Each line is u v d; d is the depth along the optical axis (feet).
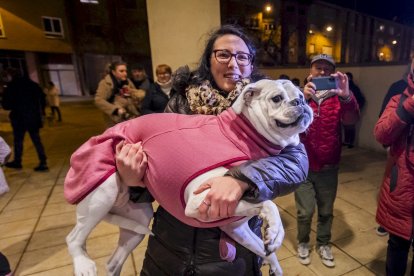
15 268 8.24
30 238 9.78
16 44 58.80
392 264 6.00
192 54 13.50
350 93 7.07
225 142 2.96
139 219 4.07
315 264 8.12
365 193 12.31
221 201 2.43
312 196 8.00
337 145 7.51
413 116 5.14
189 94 4.06
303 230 8.16
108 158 3.60
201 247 3.55
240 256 3.76
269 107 2.85
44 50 63.67
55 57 69.31
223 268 3.58
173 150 3.01
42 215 11.39
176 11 13.06
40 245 9.36
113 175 3.55
